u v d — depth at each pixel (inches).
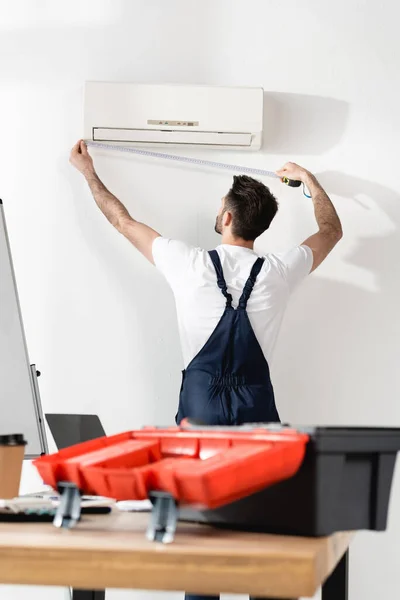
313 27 130.9
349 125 129.9
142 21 130.0
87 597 76.6
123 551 45.4
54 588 120.4
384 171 129.3
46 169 128.1
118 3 130.2
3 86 129.3
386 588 121.1
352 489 54.2
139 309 126.6
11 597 120.5
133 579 45.1
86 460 52.7
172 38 129.9
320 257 115.3
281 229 127.5
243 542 48.5
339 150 129.5
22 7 130.2
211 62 129.8
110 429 124.7
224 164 127.7
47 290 126.6
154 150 129.2
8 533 51.9
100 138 125.0
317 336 126.3
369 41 130.8
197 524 56.7
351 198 128.8
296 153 129.3
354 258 127.8
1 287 111.7
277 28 130.6
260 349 105.5
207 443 55.1
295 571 43.4
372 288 127.3
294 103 129.8
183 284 108.3
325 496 51.3
